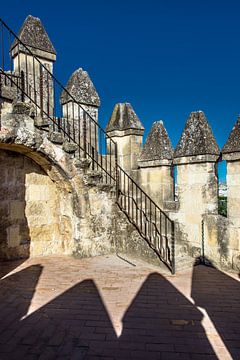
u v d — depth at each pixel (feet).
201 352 11.04
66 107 26.61
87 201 23.88
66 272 20.61
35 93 23.49
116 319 13.64
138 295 16.47
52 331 12.53
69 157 23.21
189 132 23.11
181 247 23.68
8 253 24.21
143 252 23.00
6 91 20.04
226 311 14.49
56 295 16.47
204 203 22.20
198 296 16.37
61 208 25.85
